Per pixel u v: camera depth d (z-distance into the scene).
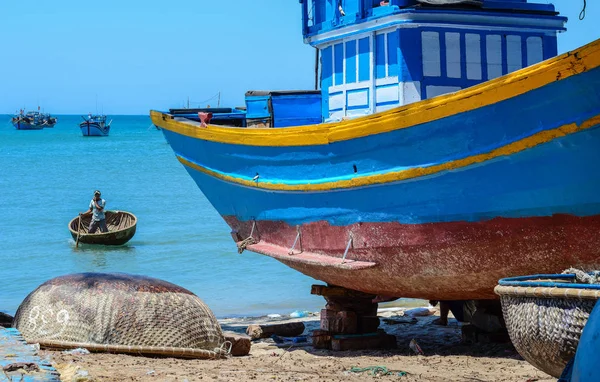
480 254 8.35
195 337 9.12
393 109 8.41
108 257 22.42
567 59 6.87
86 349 8.61
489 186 7.90
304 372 8.23
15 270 20.64
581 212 7.49
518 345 6.09
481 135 7.74
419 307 14.79
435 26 9.46
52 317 8.90
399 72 9.40
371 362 9.11
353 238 9.58
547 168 7.45
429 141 8.18
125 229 24.33
